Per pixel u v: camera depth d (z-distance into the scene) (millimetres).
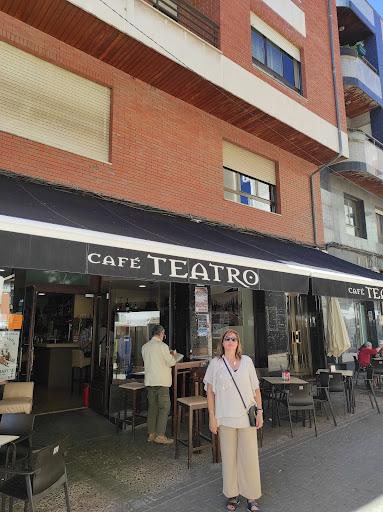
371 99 14352
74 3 5863
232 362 4180
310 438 6141
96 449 5578
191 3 9336
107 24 6297
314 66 11328
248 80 8680
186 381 7574
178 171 8008
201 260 5102
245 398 3986
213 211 8523
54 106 6543
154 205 7477
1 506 3535
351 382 7938
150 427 5957
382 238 15172
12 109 6047
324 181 12359
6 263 3518
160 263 4660
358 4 14641
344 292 7367
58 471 3342
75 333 10164
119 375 7492
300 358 10969
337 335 10414
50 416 7277
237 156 9664
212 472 4762
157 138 7770
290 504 3947
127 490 4258
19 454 4113
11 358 6430
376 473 4730
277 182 10539
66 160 6430
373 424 6969
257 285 5688
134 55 7016
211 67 7898
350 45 16047
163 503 3969
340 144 11211
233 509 3822
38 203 4941
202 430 6422
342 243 12453
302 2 11562
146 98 7742
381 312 14141
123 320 7758
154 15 7012
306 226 11078
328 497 4102
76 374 10234
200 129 8641
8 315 6453
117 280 8117
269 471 4812
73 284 7613
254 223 9461
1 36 5945
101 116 7156
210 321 8195
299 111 9977
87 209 5629
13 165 5852
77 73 6859
